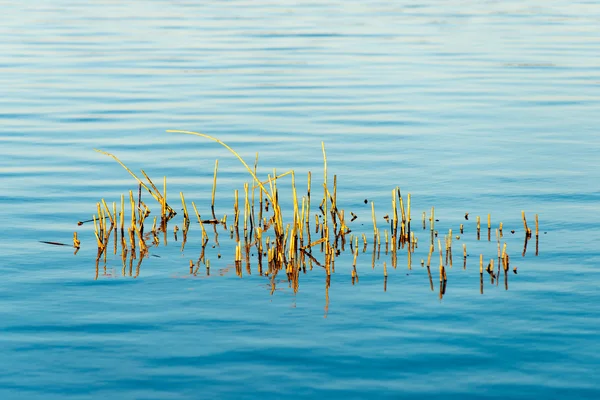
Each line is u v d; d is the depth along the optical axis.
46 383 18.23
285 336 20.45
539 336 20.23
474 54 77.75
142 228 27.67
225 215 30.56
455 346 19.80
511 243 27.55
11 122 49.53
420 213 31.28
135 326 21.08
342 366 18.92
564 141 44.03
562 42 85.75
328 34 92.00
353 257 26.34
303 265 25.47
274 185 26.47
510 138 44.88
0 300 22.77
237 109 53.72
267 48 82.31
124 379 18.41
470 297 22.80
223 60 75.00
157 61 74.25
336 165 39.25
